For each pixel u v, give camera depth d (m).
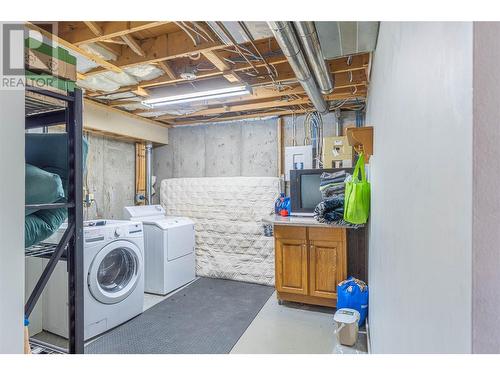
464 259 0.43
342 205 3.04
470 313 0.41
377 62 1.69
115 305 2.79
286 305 3.27
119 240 2.89
